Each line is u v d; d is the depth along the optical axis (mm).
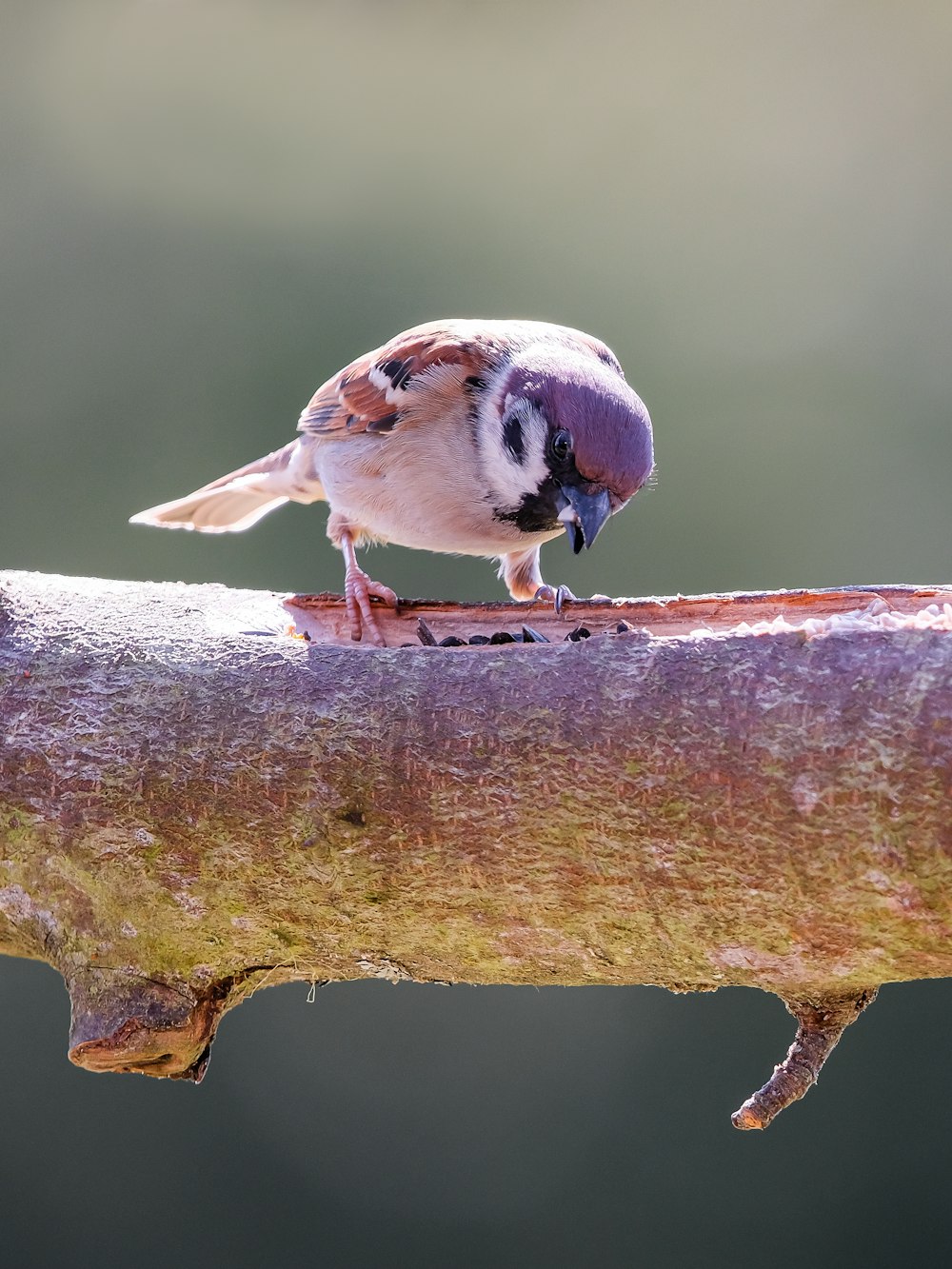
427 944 4543
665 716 4527
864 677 4523
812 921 4527
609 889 4531
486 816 4535
